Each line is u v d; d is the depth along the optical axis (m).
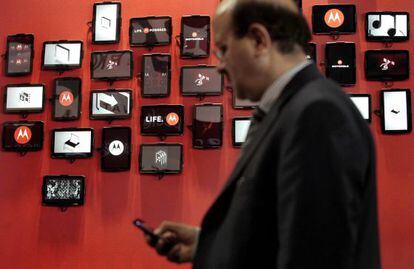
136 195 2.99
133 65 3.13
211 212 1.15
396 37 3.00
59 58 3.14
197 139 2.97
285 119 1.00
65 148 3.04
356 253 0.96
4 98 3.14
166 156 2.98
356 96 2.94
